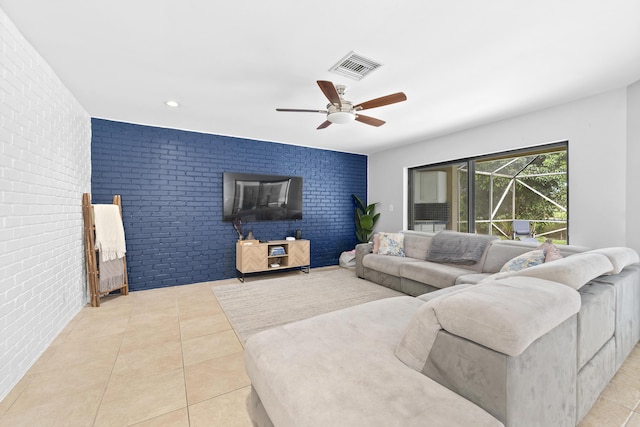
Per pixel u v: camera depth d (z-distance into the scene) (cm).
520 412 97
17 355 186
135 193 388
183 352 222
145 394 172
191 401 166
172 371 196
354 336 146
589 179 296
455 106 325
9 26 181
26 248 200
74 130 299
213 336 249
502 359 92
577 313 134
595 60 228
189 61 229
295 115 358
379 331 151
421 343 117
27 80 204
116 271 349
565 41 202
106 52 217
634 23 182
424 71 245
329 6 168
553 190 382
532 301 110
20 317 191
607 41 202
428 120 375
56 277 250
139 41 203
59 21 181
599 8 169
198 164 432
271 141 496
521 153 372
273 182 493
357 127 411
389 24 185
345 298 354
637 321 213
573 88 278
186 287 406
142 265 393
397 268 376
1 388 169
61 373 193
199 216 434
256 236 488
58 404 163
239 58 225
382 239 452
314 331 151
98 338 244
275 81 263
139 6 168
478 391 98
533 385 103
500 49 213
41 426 147
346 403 95
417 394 100
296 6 168
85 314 299
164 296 362
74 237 295
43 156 228
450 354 107
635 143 263
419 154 495
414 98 303
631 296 200
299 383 108
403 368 117
